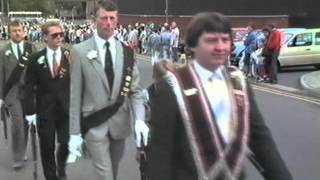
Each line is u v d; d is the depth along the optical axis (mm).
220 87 2908
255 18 43094
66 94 6637
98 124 5113
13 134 7891
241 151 2898
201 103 2854
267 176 2996
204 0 47750
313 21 40281
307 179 7270
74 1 121875
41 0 126938
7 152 8945
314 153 8602
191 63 2928
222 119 2881
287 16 41750
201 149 2852
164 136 2861
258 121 2973
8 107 7875
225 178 2877
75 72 5109
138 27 40625
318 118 11734
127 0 67812
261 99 14703
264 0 42625
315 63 22906
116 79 5129
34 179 7262
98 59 5094
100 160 5129
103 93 5117
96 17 5121
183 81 2879
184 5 51438
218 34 2840
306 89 16375
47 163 6762
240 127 2898
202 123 2848
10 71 7738
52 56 6602
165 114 2861
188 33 2908
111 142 5301
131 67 5199
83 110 5145
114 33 5473
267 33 19125
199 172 2855
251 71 19438
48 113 6605
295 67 23562
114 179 5418
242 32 24953
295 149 8883
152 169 2873
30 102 6719
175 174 2908
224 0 45219
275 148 2992
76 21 107312
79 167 7910
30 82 6668
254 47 19766
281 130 10438
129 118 5234
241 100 2928
